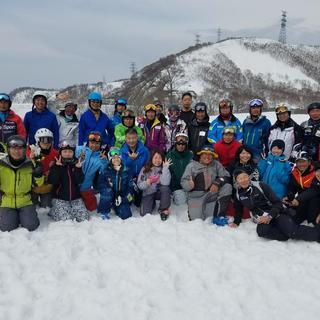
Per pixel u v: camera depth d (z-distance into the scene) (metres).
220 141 7.24
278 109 7.13
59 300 3.98
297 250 5.23
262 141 7.50
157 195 6.74
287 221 5.52
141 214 6.61
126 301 3.95
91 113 7.73
